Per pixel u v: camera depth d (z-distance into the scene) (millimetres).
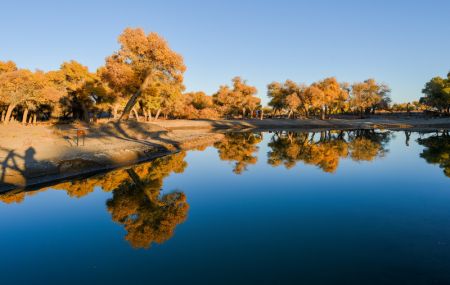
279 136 46844
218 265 7211
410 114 111562
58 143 25375
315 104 91625
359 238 8633
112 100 58750
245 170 19766
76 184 15508
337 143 35969
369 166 20578
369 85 101938
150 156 24250
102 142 27672
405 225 9602
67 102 58219
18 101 45344
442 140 37562
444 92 82562
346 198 12953
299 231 9297
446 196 13008
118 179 16766
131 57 35719
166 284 6375
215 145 34438
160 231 9547
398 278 6410
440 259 7246
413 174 17734
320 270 6836
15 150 20844
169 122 69938
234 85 99188
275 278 6520
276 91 97938
